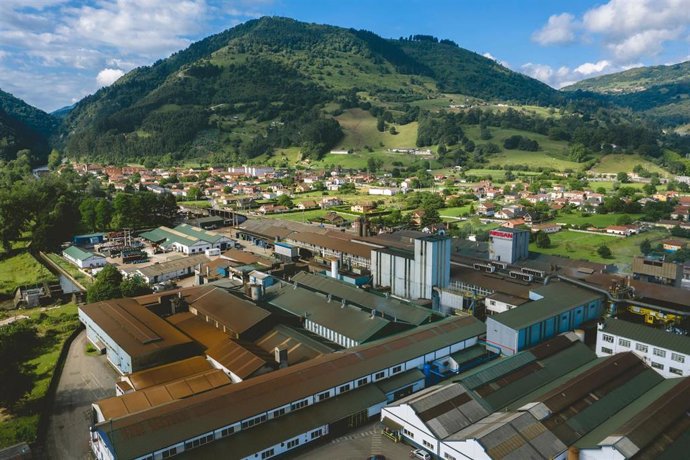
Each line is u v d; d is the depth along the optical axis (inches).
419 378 2950.3
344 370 2780.5
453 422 2388.0
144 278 5364.2
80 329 4057.6
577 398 2534.5
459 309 4178.2
